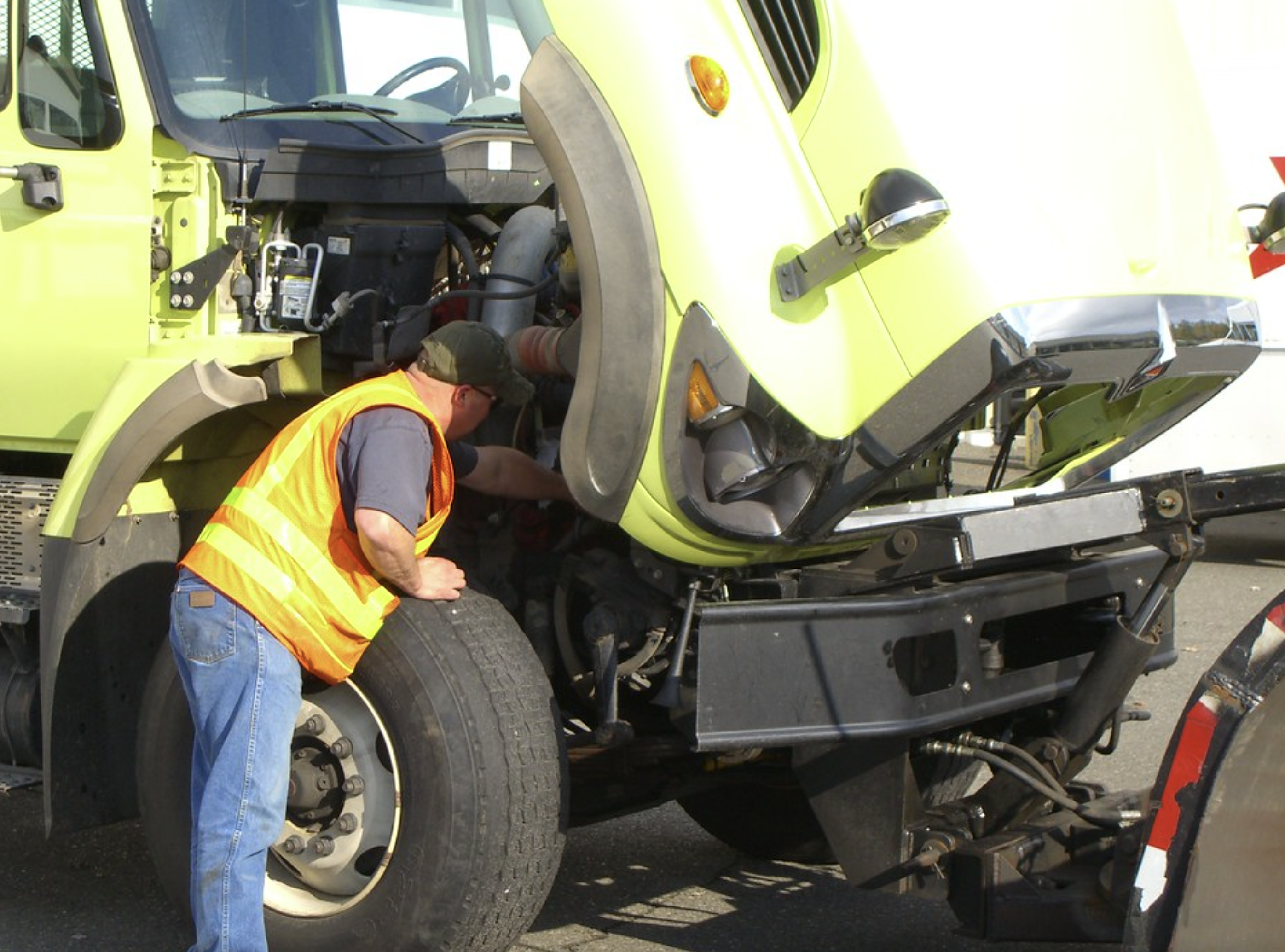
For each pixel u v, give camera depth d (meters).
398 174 4.58
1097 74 4.11
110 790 4.43
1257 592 9.45
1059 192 3.89
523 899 3.91
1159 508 3.83
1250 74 10.03
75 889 5.14
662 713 4.56
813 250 3.71
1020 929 3.76
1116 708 4.13
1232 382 4.48
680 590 4.05
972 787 5.29
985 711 3.93
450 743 3.83
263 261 4.47
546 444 4.58
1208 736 3.28
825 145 3.78
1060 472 4.54
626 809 4.57
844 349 3.80
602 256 3.77
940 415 3.73
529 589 4.44
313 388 4.38
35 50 4.67
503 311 4.54
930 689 3.84
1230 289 4.33
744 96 3.80
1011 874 3.79
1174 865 3.29
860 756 3.94
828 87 3.77
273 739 3.76
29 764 4.73
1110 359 3.87
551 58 3.85
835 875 5.21
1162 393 4.47
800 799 5.13
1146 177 4.11
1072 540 3.87
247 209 4.52
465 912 3.84
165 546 4.47
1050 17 4.07
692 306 3.70
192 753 4.21
